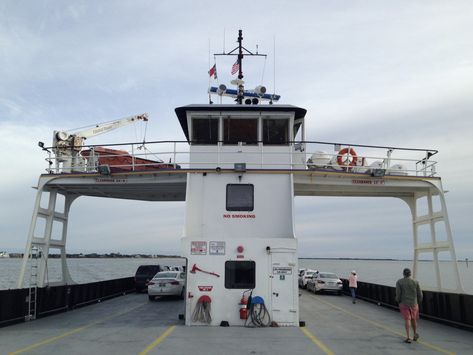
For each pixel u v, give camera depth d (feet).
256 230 50.96
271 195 52.03
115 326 45.16
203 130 54.54
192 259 46.39
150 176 56.49
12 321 46.26
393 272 447.83
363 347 35.01
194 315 45.39
